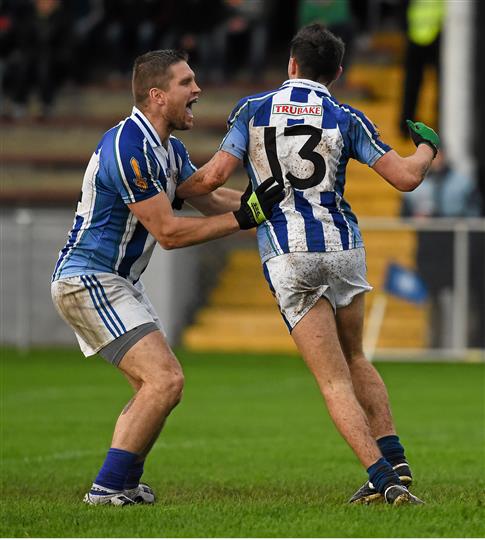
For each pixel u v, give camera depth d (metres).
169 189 25.23
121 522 21.78
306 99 24.19
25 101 80.25
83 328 25.09
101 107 81.56
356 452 23.41
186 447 36.09
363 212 72.56
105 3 82.50
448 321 63.41
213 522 21.67
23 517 22.61
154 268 65.62
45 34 79.31
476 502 24.11
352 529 20.80
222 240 68.19
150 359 24.50
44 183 77.44
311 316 23.84
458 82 71.75
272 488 28.16
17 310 69.88
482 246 62.94
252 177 24.44
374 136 24.25
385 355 63.88
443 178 65.81
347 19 76.31
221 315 67.75
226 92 78.81
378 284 65.00
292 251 23.73
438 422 42.03
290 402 47.50
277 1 88.44
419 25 71.94
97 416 43.00
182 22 80.19
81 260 25.12
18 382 53.72
